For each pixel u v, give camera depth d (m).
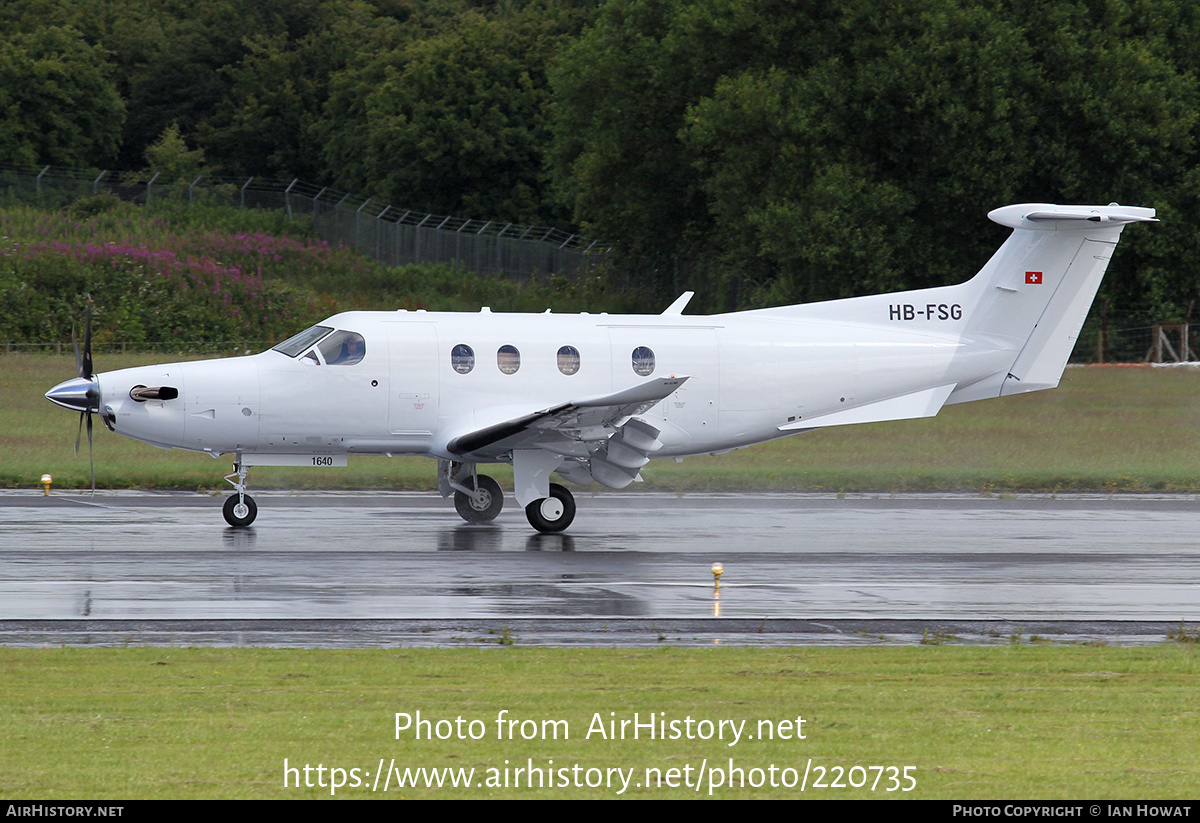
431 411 63.25
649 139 186.75
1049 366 70.50
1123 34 158.12
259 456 63.44
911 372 68.69
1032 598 46.09
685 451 67.44
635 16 190.00
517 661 34.25
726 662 34.56
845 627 40.19
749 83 155.38
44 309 144.38
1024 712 29.72
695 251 196.00
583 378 64.81
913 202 149.88
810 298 150.12
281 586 45.41
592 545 57.97
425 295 186.25
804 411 67.94
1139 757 26.34
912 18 153.62
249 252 188.12
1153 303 155.62
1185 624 41.34
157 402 61.31
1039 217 67.75
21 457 86.69
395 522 65.25
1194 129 157.62
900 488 85.25
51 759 25.34
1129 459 99.19
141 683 31.22
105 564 49.53
